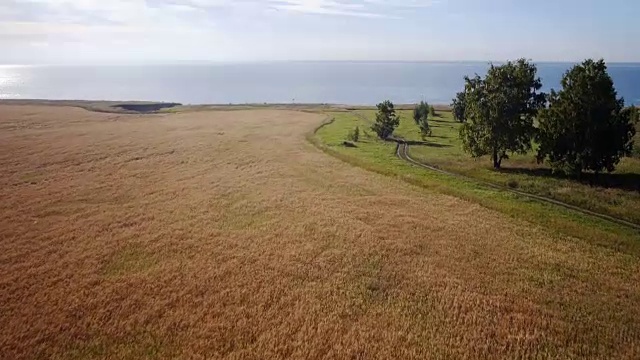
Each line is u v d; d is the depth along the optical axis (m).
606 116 42.81
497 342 19.86
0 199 40.56
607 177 45.56
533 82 50.03
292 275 26.28
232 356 18.84
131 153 61.56
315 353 19.00
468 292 24.19
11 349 19.45
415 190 44.19
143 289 24.61
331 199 41.22
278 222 35.22
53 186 44.97
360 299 23.45
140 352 19.22
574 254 29.08
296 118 102.50
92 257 28.69
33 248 29.98
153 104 140.12
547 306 22.80
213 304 23.09
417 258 28.56
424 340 19.97
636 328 20.81
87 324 21.41
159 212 37.44
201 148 65.50
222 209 38.31
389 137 76.44
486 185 45.41
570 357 18.77
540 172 49.31
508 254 29.14
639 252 28.83
